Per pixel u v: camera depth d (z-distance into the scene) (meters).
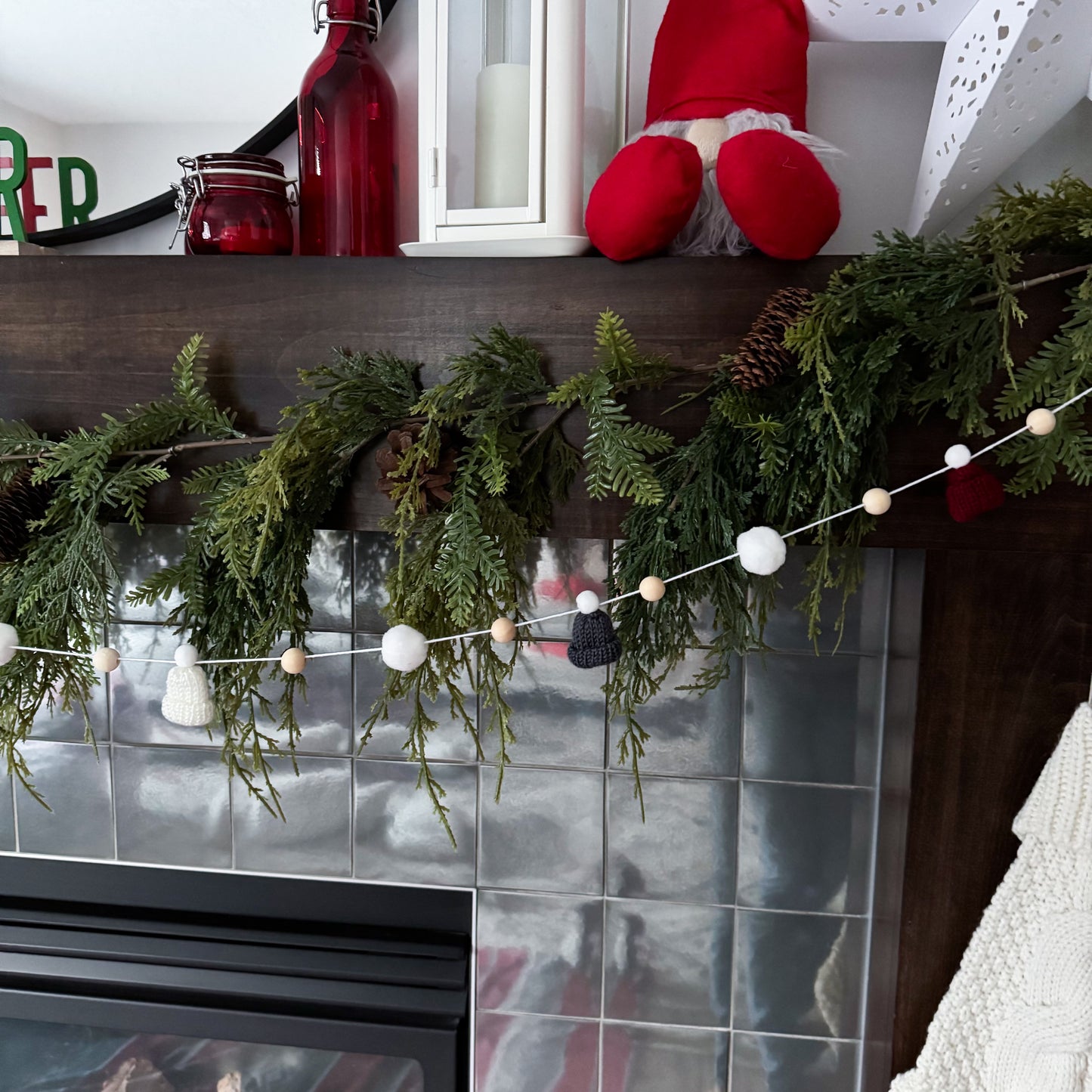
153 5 0.84
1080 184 0.60
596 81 0.70
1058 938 0.72
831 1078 1.00
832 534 0.68
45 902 1.06
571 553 0.93
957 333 0.61
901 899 0.80
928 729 0.77
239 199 0.76
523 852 1.00
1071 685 0.75
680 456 0.66
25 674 0.70
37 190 0.88
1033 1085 0.73
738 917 0.98
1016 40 0.64
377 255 0.75
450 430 0.67
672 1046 1.02
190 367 0.68
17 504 0.70
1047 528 0.66
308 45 0.84
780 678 0.94
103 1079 1.13
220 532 0.67
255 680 0.71
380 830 1.01
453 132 0.68
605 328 0.62
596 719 0.96
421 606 0.65
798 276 0.65
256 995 1.00
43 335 0.72
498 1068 1.04
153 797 1.03
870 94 0.81
